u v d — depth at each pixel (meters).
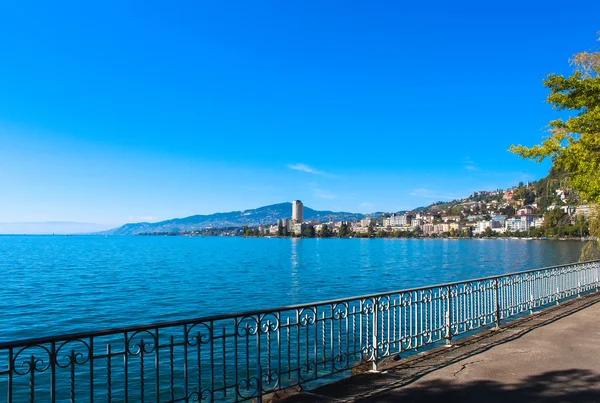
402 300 7.84
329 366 11.53
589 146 10.34
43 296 29.98
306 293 32.03
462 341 8.69
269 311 5.89
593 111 9.99
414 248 140.62
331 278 44.75
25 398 11.12
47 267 60.06
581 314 11.18
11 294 31.06
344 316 6.95
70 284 37.75
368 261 76.00
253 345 14.74
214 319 5.28
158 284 37.69
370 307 7.20
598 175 10.17
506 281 10.83
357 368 7.09
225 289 34.16
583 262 14.59
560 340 8.53
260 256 92.69
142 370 4.65
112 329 4.42
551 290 12.94
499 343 8.43
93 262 71.69
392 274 50.38
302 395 5.84
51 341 4.00
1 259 80.44
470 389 5.93
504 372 6.63
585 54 11.58
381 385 6.19
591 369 6.69
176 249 135.00
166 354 14.34
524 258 77.44
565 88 10.63
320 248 144.12
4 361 14.05
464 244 177.12
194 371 12.62
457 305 9.07
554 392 5.74
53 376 4.04
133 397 10.97
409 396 5.73
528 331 9.40
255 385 5.74
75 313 23.31
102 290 33.25
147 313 23.23
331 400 5.64
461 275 49.22
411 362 7.32
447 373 6.66
